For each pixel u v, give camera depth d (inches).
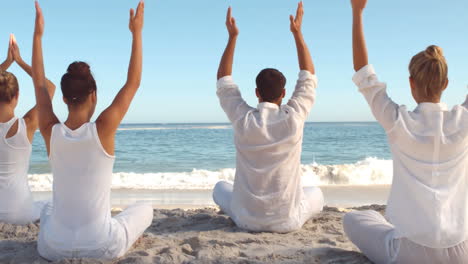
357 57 94.5
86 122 101.8
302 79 133.0
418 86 90.4
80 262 100.0
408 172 90.1
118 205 295.1
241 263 107.1
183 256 112.0
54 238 102.6
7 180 144.0
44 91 104.7
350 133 2108.8
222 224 158.4
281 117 129.1
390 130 90.3
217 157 1000.9
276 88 130.3
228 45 133.7
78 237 101.6
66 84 98.2
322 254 116.8
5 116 139.9
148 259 107.3
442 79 88.2
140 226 116.0
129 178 468.8
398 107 90.7
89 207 101.8
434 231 87.6
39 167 716.7
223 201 158.9
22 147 142.1
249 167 134.0
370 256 105.2
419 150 88.4
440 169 88.1
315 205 153.9
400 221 92.1
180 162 896.9
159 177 478.9
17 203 145.7
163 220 173.5
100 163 100.7
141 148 1259.8
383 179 471.5
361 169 481.7
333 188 391.2
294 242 128.7
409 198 90.3
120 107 101.1
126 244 109.2
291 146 131.3
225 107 133.3
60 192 101.4
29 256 112.6
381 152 1103.0
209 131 2679.6
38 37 105.3
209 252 115.6
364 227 106.0
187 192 364.5
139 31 103.0
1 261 111.3
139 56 103.4
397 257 94.2
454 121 87.7
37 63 105.0
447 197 87.9
